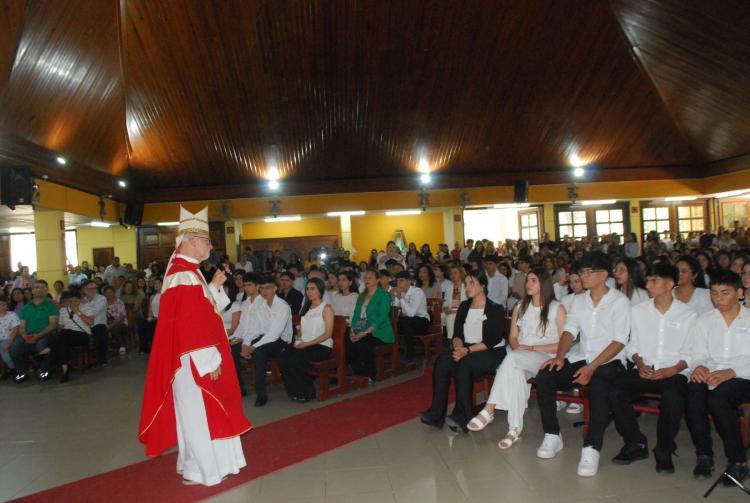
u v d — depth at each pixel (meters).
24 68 7.75
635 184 15.22
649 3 9.62
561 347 4.11
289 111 12.10
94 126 10.55
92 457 4.45
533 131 13.58
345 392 5.93
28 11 6.97
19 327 7.63
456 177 14.86
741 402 3.53
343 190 14.66
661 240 14.49
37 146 9.50
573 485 3.45
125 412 5.77
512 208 16.38
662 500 3.21
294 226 16.84
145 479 3.91
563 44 11.17
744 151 13.70
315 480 3.71
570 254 10.94
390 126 12.99
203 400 3.70
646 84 12.28
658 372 3.79
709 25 9.42
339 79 11.45
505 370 4.22
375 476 3.72
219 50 10.21
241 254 15.27
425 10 10.16
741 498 3.19
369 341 6.31
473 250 12.81
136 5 8.76
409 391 5.84
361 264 12.41
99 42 8.64
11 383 7.70
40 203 10.10
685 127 13.65
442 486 3.52
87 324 8.11
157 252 14.89
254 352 5.80
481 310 4.75
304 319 5.98
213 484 3.69
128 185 13.59
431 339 7.00
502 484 3.51
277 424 4.96
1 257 15.91
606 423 3.70
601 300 4.15
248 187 14.46
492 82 11.98
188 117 11.88
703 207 15.77
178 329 3.67
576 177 15.00
